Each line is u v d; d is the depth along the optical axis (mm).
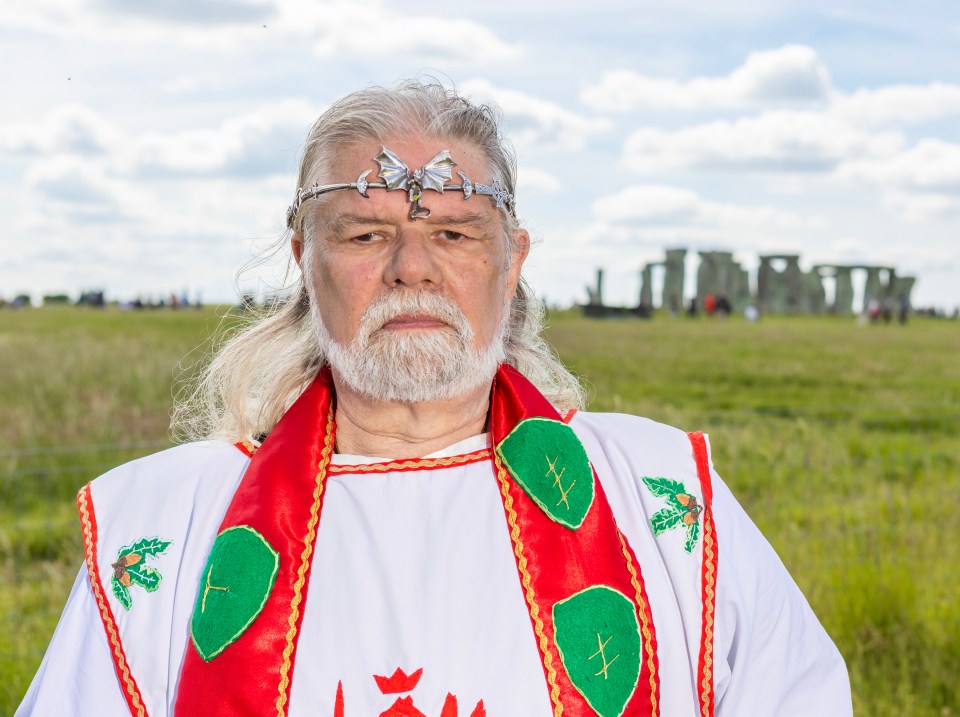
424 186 1717
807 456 6520
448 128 1777
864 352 20406
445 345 1731
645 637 1727
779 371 15562
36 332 22781
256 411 2084
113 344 16297
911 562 4910
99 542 1833
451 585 1697
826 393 12766
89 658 1745
